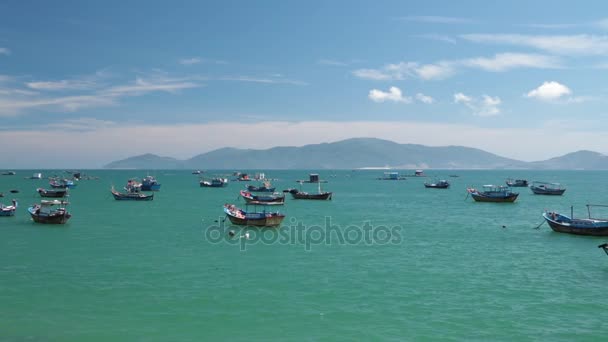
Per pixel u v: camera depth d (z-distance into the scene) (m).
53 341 21.77
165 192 141.00
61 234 51.66
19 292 28.81
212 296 28.23
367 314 25.36
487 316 25.12
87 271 34.09
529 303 27.23
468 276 33.31
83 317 24.69
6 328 23.19
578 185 199.50
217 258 38.94
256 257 39.50
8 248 43.00
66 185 154.00
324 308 26.25
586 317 25.02
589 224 51.31
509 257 40.03
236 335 22.58
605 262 38.09
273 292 29.11
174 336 22.44
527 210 85.06
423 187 184.12
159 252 41.44
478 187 182.12
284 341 21.94
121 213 75.50
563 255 41.03
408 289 29.95
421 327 23.59
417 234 53.62
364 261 38.12
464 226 61.38
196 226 59.12
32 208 63.09
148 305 26.55
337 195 132.50
